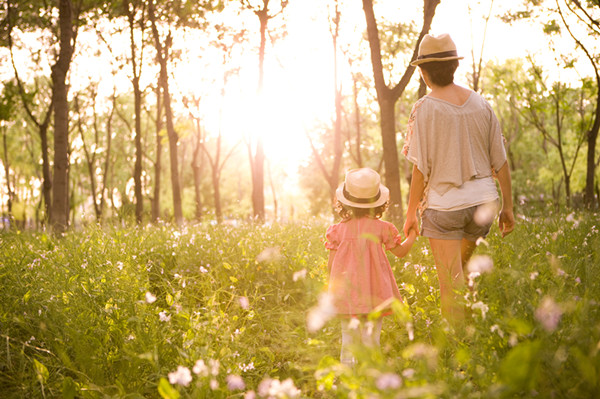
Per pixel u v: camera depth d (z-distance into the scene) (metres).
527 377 2.13
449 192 4.27
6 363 3.71
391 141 11.14
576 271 3.53
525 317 2.75
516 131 41.72
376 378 2.15
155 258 7.13
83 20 23.88
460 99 4.37
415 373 2.44
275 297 5.64
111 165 47.53
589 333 2.48
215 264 6.77
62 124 14.30
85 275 5.01
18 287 4.85
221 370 3.14
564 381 2.31
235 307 4.55
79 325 3.88
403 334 3.78
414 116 4.43
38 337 3.95
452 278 4.10
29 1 23.17
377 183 4.32
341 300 3.79
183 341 3.59
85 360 3.36
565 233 5.21
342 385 2.45
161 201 51.22
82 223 8.68
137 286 4.67
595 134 20.62
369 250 4.25
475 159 4.31
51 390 3.33
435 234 4.29
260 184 21.91
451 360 2.76
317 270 5.22
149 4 20.34
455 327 3.12
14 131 49.62
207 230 9.15
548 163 42.72
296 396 2.63
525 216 6.93
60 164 14.15
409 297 4.85
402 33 24.12
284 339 3.86
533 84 24.64
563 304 2.58
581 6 18.80
